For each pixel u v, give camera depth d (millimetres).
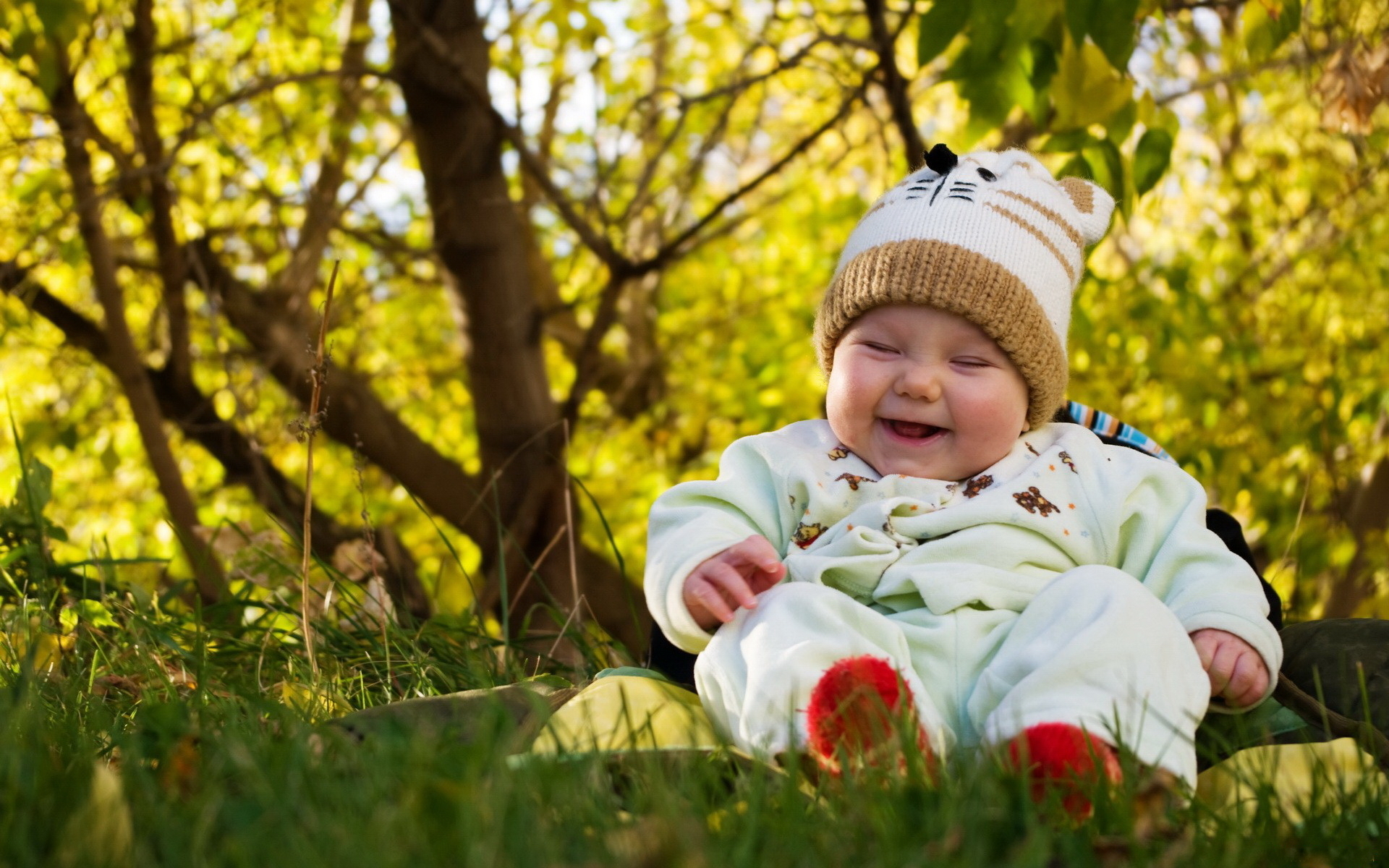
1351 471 7547
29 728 1857
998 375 2434
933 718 1999
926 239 2443
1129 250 9344
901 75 5059
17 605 3244
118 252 7613
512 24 6293
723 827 1568
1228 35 5910
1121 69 3564
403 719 2096
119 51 6477
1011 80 3887
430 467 6914
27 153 6281
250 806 1561
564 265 9477
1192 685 1994
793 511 2482
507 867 1378
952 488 2428
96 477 9320
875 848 1494
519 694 2258
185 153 6852
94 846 1439
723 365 10227
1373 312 8062
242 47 7074
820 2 7254
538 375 6301
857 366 2471
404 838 1443
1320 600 7012
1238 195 8750
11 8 4852
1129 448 2670
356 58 6816
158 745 1901
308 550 2756
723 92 5109
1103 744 1823
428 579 7449
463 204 6062
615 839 1498
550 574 6066
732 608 2188
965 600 2223
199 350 8102
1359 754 1970
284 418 7457
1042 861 1438
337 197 7328
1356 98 3676
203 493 8711
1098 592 2039
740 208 10047
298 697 2646
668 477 10062
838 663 1940
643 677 2330
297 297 6887
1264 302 8406
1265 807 1715
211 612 3414
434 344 10602
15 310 6988
